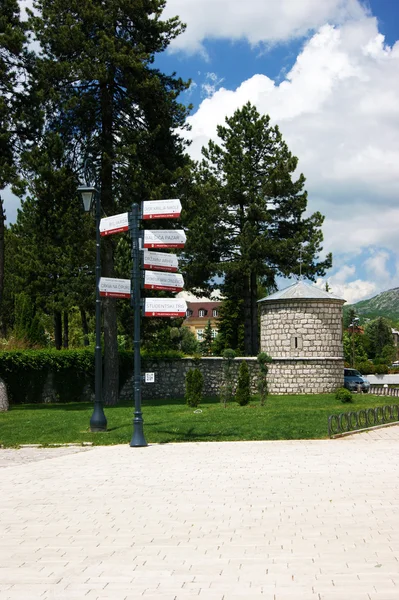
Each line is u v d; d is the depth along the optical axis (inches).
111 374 1216.8
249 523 342.3
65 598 239.0
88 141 1160.2
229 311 2797.7
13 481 488.4
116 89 1198.3
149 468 534.6
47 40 1146.0
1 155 1101.1
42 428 818.8
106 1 1174.3
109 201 1164.5
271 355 1400.1
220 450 631.8
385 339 4402.1
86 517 366.6
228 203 1909.4
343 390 1168.8
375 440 680.4
